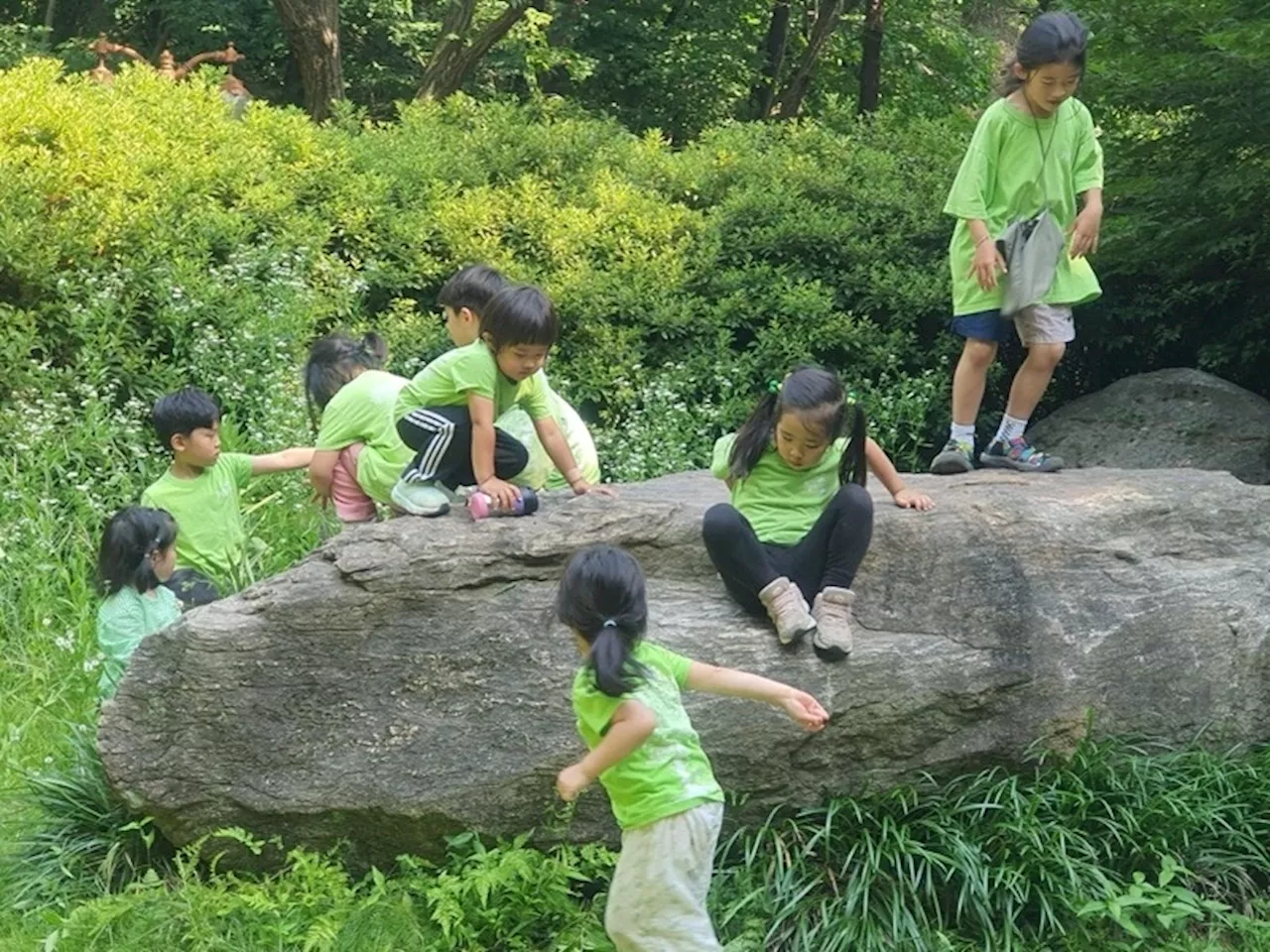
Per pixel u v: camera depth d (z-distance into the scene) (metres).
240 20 16.22
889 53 17.61
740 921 4.25
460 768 4.36
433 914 4.23
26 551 6.58
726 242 9.30
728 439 4.55
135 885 4.41
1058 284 5.46
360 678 4.41
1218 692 4.88
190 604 5.57
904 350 8.80
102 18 17.22
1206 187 8.06
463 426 4.56
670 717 3.70
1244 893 4.57
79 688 5.86
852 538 4.38
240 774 4.40
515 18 13.99
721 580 4.61
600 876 4.38
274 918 4.28
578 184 9.89
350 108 10.91
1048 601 4.73
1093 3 8.34
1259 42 7.30
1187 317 9.23
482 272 5.18
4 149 8.27
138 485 7.28
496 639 4.41
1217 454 7.91
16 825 4.86
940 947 4.22
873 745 4.51
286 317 8.00
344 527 5.65
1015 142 5.36
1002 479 5.36
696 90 17.06
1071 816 4.54
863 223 9.43
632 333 8.70
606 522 4.56
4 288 7.86
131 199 8.42
